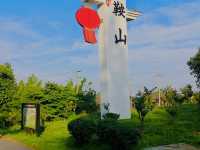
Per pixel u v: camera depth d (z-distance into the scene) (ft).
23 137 62.75
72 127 48.06
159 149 44.42
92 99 99.71
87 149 45.09
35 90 92.84
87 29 62.75
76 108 99.81
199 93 112.68
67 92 98.43
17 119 87.40
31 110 65.67
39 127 62.18
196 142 48.75
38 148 51.01
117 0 68.13
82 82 104.47
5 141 60.18
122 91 66.23
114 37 66.64
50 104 94.89
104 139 41.91
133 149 41.60
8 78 87.25
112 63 65.72
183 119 70.33
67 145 49.26
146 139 49.67
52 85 96.78
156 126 59.88
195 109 88.02
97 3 66.28
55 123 83.35
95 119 48.19
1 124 83.82
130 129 40.04
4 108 85.51
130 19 72.74
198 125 62.08
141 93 73.41
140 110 58.95
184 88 113.39
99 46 67.10
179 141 49.67
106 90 64.85
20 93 89.86
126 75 67.15
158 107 97.76
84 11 62.95
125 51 67.77
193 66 105.81
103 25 66.28
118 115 58.65
